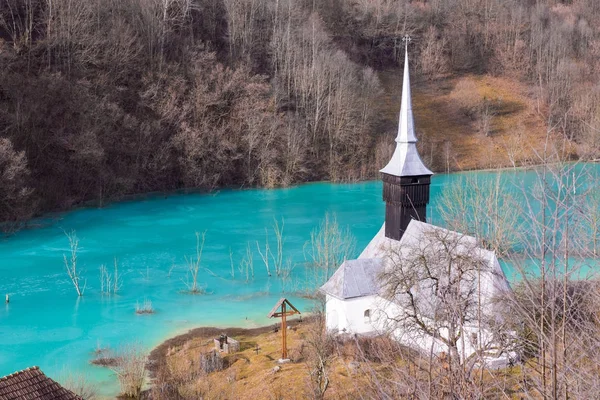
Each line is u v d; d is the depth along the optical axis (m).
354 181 167.12
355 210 133.38
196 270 87.56
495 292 31.31
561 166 22.02
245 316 77.44
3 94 133.88
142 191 149.25
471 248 37.53
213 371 61.59
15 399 39.09
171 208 134.75
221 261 98.69
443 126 192.00
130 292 85.50
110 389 59.00
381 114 189.75
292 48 180.62
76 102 141.62
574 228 20.89
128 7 165.12
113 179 140.38
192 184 153.38
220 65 166.25
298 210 133.50
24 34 149.12
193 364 63.22
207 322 75.62
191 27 173.00
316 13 194.75
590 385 18.98
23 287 86.69
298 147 165.25
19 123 131.50
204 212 131.38
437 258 47.00
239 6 180.38
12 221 117.56
